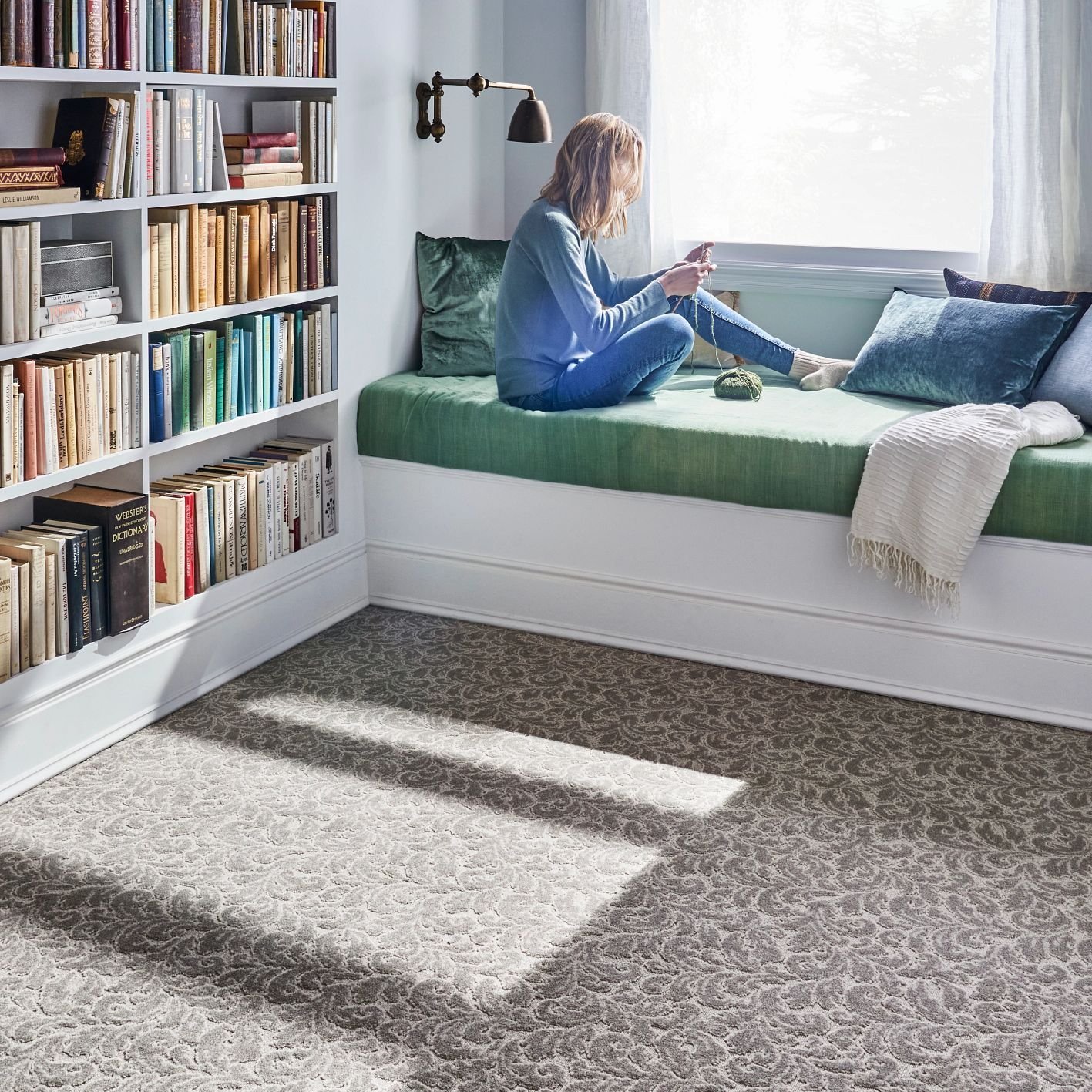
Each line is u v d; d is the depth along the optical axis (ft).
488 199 14.49
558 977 7.05
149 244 9.53
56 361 8.99
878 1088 6.22
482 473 12.00
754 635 11.27
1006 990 6.97
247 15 10.29
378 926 7.48
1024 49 11.86
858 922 7.59
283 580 11.56
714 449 10.92
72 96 9.38
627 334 11.84
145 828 8.50
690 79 13.82
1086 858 8.31
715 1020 6.71
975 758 9.72
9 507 9.47
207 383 10.45
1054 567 10.07
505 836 8.48
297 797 8.96
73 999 6.82
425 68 12.87
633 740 9.94
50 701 9.09
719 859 8.24
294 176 11.13
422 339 13.20
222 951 7.23
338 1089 6.19
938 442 10.09
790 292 13.62
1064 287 12.28
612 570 11.71
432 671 11.22
